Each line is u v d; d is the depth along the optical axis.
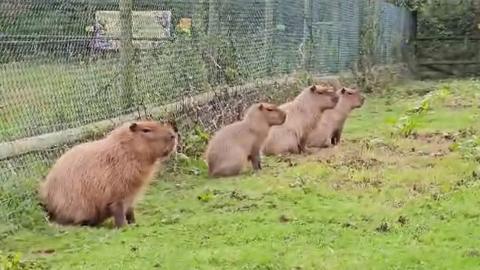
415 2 21.41
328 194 6.50
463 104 13.60
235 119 9.83
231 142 7.62
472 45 21.20
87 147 5.84
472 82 18.67
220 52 9.92
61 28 6.70
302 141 8.95
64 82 6.77
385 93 16.30
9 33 6.08
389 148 8.98
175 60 8.83
